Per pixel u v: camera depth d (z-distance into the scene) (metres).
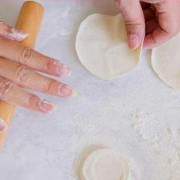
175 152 0.50
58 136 0.50
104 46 0.53
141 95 0.52
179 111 0.52
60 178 0.48
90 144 0.50
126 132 0.51
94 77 0.53
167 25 0.49
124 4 0.46
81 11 0.56
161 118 0.52
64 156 0.49
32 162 0.48
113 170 0.48
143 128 0.51
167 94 0.53
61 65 0.48
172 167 0.49
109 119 0.51
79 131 0.50
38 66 0.48
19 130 0.50
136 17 0.47
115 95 0.52
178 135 0.51
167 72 0.53
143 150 0.50
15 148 0.49
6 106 0.47
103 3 0.56
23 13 0.51
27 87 0.48
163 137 0.51
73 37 0.55
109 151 0.49
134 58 0.52
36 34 0.52
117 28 0.53
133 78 0.53
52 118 0.50
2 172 0.48
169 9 0.48
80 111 0.51
